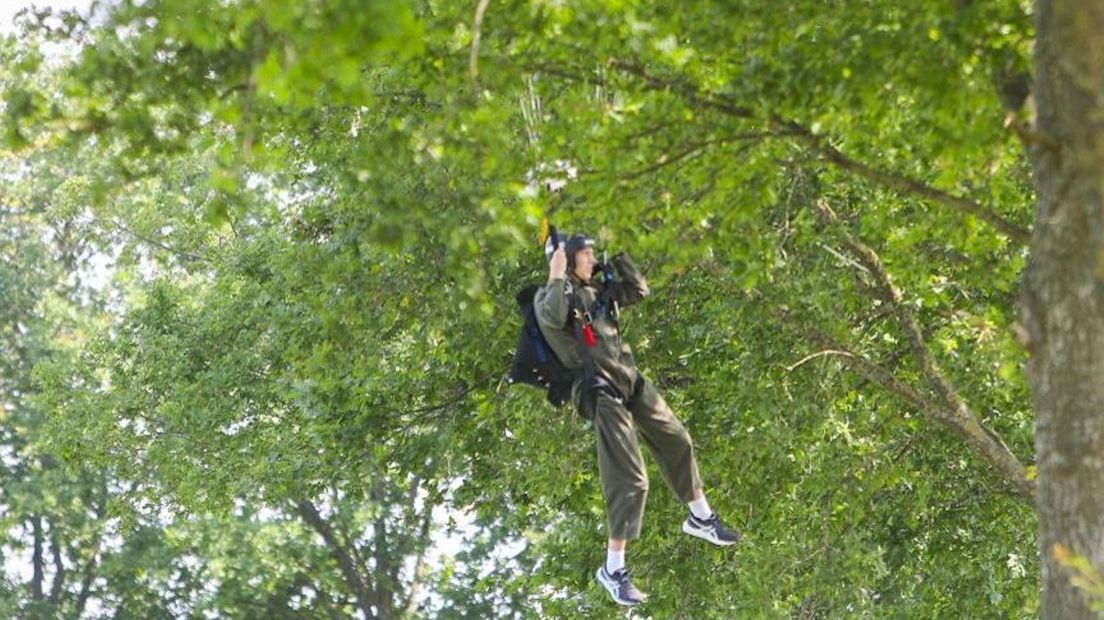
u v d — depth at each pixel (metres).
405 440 62.47
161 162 32.25
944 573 56.78
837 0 31.91
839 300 45.88
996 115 31.41
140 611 129.75
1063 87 28.70
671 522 55.59
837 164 33.66
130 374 82.81
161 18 28.17
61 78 32.78
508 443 57.91
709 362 53.62
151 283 92.88
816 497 52.59
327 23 23.73
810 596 52.91
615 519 33.25
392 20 23.80
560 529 64.19
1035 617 56.16
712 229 34.38
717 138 32.59
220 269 80.25
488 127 31.94
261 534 113.75
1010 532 54.97
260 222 84.25
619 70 33.56
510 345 53.62
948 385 46.28
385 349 60.12
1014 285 45.50
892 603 59.53
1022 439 51.56
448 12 31.47
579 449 53.41
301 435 71.06
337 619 120.81
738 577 55.31
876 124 32.66
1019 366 35.53
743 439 51.41
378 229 31.61
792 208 44.88
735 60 32.53
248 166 30.30
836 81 30.84
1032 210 43.84
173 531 113.38
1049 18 28.95
